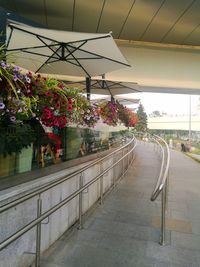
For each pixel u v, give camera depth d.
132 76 8.84
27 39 4.21
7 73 1.99
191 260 2.83
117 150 5.97
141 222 3.83
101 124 5.51
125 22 6.52
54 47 4.53
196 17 6.19
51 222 2.96
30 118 2.55
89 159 4.51
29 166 2.66
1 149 2.27
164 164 5.28
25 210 2.40
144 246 3.10
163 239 3.17
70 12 5.92
